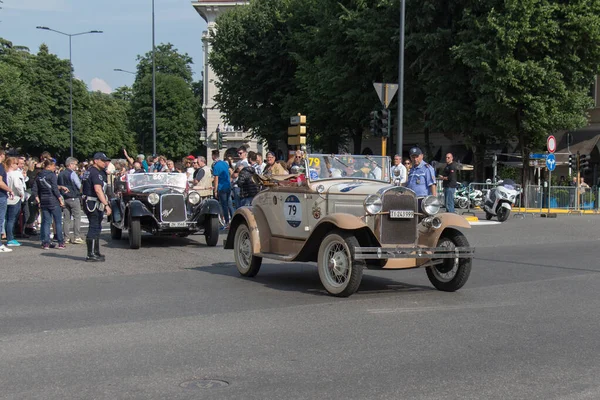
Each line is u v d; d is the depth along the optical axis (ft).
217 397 15.87
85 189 41.45
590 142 125.08
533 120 95.40
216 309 26.66
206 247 49.88
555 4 92.94
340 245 29.68
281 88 142.72
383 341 21.36
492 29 91.81
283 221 33.86
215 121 251.80
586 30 92.02
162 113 264.72
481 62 91.20
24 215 58.59
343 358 19.33
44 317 25.14
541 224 71.97
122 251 47.32
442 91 100.22
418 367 18.43
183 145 264.31
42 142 237.04
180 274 36.83
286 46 139.13
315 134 135.13
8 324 23.93
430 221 30.14
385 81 108.06
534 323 24.08
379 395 15.99
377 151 167.22
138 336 22.07
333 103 121.39
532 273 37.17
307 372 17.94
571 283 33.55
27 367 18.48
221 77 150.92
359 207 29.86
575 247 51.49
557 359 19.29
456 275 30.60
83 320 24.59
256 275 36.42
